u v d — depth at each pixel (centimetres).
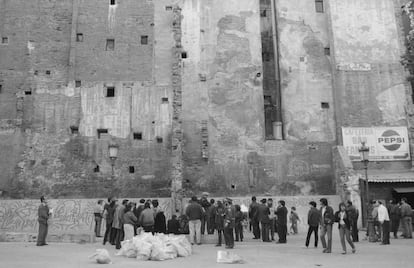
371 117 3378
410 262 1292
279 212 1975
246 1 3597
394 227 2205
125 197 3094
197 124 3309
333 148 3325
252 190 3259
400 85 3441
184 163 3238
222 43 3484
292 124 3428
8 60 3272
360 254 1506
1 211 2816
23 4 3388
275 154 3344
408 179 3019
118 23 3400
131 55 3338
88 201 2909
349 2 3578
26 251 1547
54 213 2819
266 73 3675
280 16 3631
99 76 3284
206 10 3528
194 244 1883
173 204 2920
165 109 3253
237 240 2052
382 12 3575
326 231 1616
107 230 1839
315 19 3662
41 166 3106
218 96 3384
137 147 3183
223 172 3262
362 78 3441
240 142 3328
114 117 3219
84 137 3173
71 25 3381
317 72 3553
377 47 3506
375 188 3094
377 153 3312
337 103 3403
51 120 3188
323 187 3316
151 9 3441
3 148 3112
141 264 1241
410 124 3372
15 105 3203
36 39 3331
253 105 3403
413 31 1988
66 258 1358
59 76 3269
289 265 1226
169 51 3366
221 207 1884
